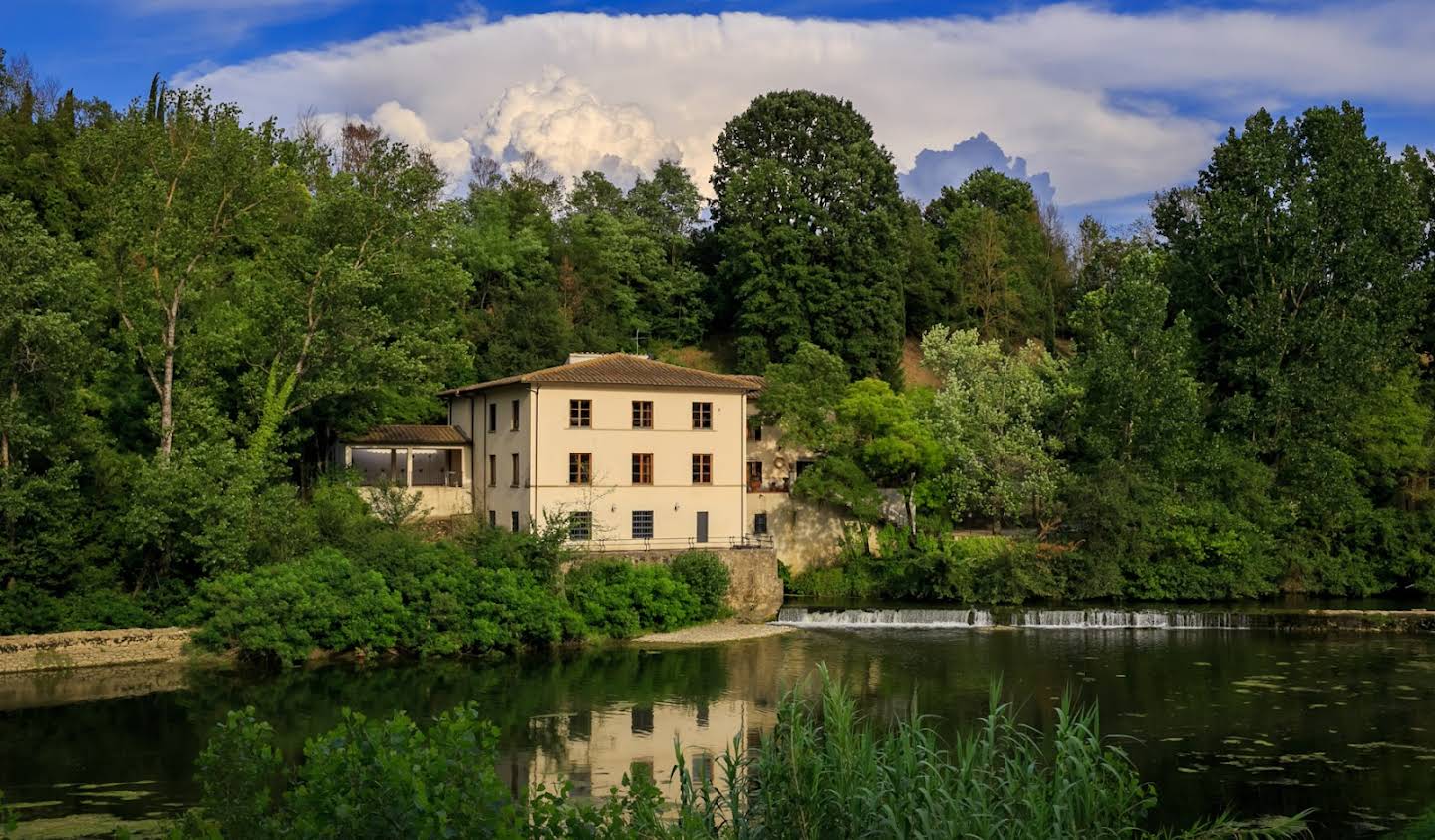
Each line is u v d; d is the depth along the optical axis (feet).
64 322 152.05
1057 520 227.40
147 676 147.95
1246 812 96.89
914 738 65.72
